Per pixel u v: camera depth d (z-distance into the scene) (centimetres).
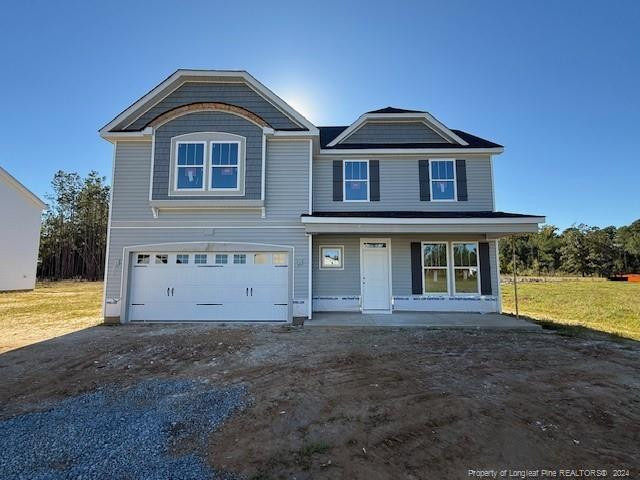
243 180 1047
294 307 1048
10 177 2241
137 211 1068
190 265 1063
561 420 388
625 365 608
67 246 4359
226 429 362
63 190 4466
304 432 355
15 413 403
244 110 1059
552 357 659
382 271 1215
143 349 710
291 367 587
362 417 391
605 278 4500
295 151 1097
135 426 369
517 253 5894
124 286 1040
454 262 1216
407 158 1261
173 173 1046
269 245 1063
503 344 763
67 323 1034
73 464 295
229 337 824
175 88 1128
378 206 1240
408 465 294
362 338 816
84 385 502
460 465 295
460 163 1252
